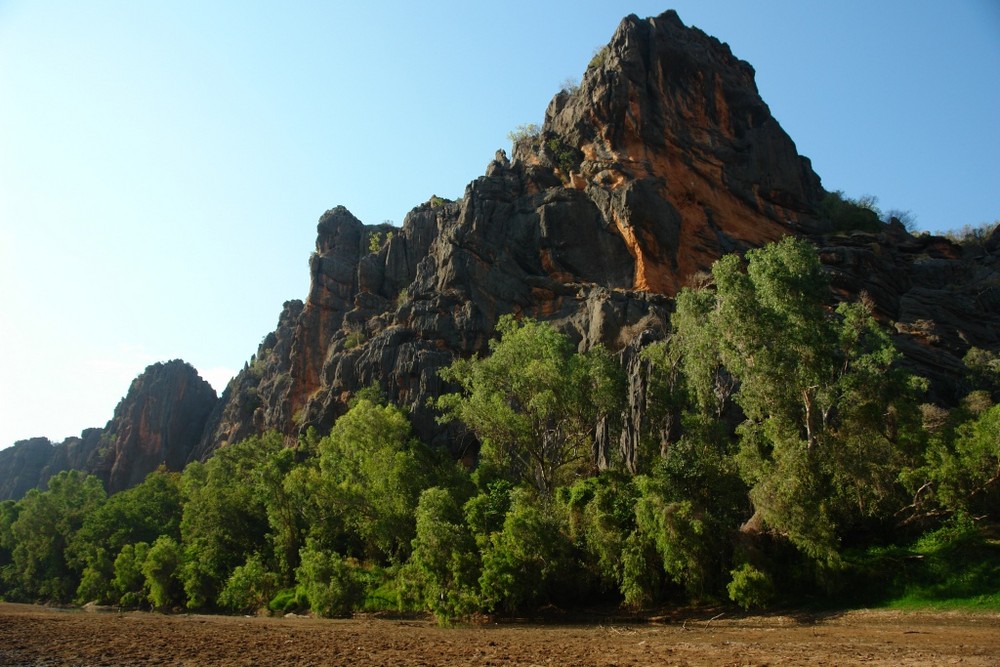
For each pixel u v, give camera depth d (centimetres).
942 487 4097
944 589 3647
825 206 9731
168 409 15700
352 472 6744
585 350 7438
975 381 6719
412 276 10481
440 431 7994
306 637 3669
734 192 8950
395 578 5678
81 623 4744
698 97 9319
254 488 7675
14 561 10212
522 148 10462
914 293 8275
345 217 12625
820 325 4375
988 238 9469
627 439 5297
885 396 4600
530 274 8794
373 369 8850
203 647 3303
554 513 4872
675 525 3994
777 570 4047
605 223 8519
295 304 15112
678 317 5356
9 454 19675
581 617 4328
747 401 4412
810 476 3984
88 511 10112
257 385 14575
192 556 7238
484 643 3269
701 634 3428
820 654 2608
